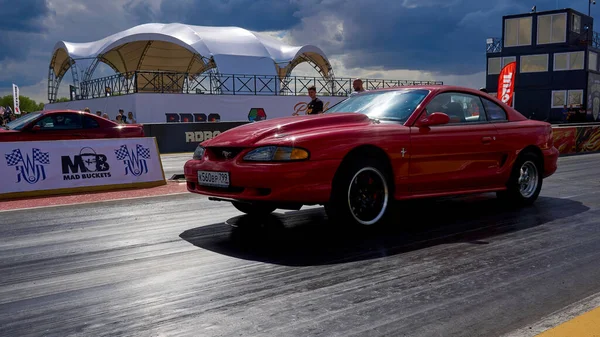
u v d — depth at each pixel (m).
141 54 34.88
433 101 4.41
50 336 2.13
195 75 25.83
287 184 3.50
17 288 2.78
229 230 4.12
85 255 3.45
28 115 10.05
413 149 4.07
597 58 37.38
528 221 4.34
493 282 2.74
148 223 4.52
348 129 3.81
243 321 2.24
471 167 4.55
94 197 6.30
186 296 2.58
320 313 2.32
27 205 5.76
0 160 6.40
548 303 2.44
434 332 2.11
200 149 4.12
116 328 2.20
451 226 4.16
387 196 4.01
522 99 38.19
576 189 6.36
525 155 5.03
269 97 27.02
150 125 16.14
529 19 37.41
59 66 35.25
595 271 2.92
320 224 4.27
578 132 14.83
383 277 2.84
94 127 10.05
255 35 32.25
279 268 3.03
